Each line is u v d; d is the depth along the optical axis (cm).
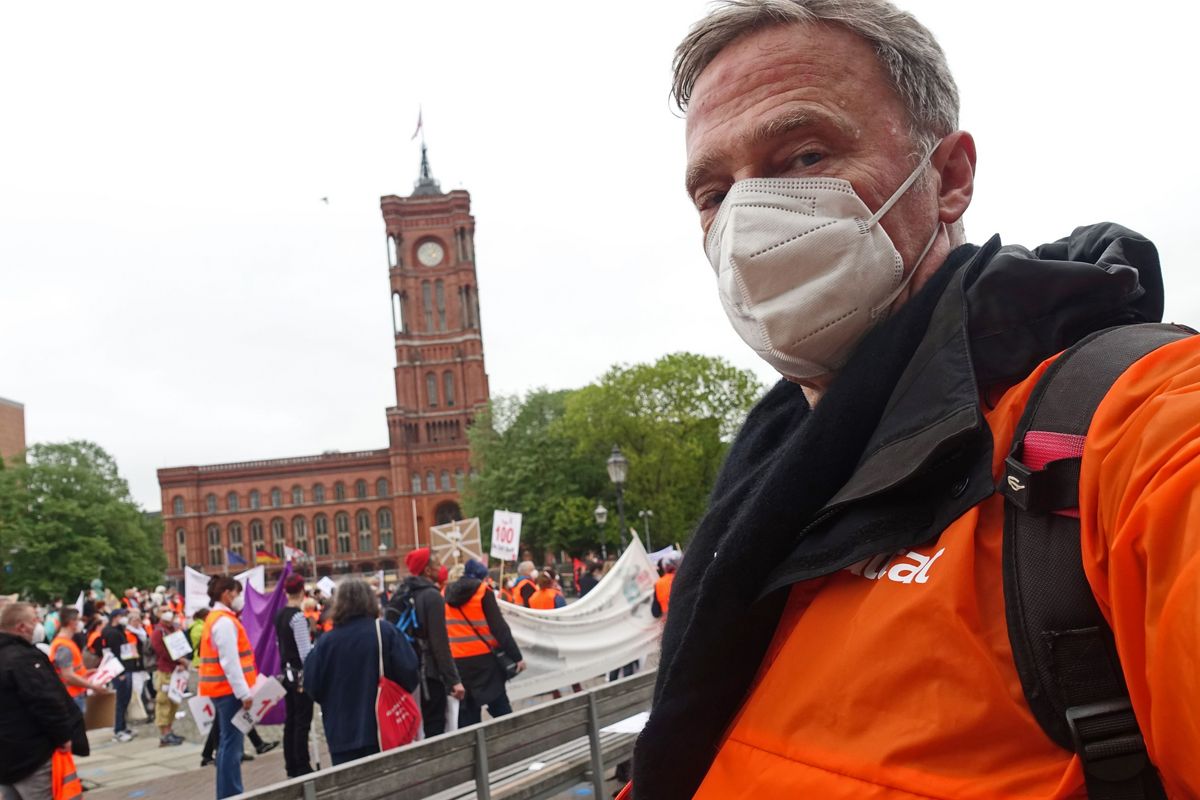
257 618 1092
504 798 463
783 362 109
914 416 82
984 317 82
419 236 8531
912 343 96
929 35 109
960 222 124
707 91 112
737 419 4947
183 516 9044
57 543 6341
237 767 764
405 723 602
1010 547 68
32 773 532
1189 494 52
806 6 105
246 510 9100
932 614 69
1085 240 100
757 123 104
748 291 105
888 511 79
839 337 104
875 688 71
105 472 7319
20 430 9488
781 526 91
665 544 4878
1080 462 64
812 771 75
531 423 5872
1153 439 57
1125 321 81
